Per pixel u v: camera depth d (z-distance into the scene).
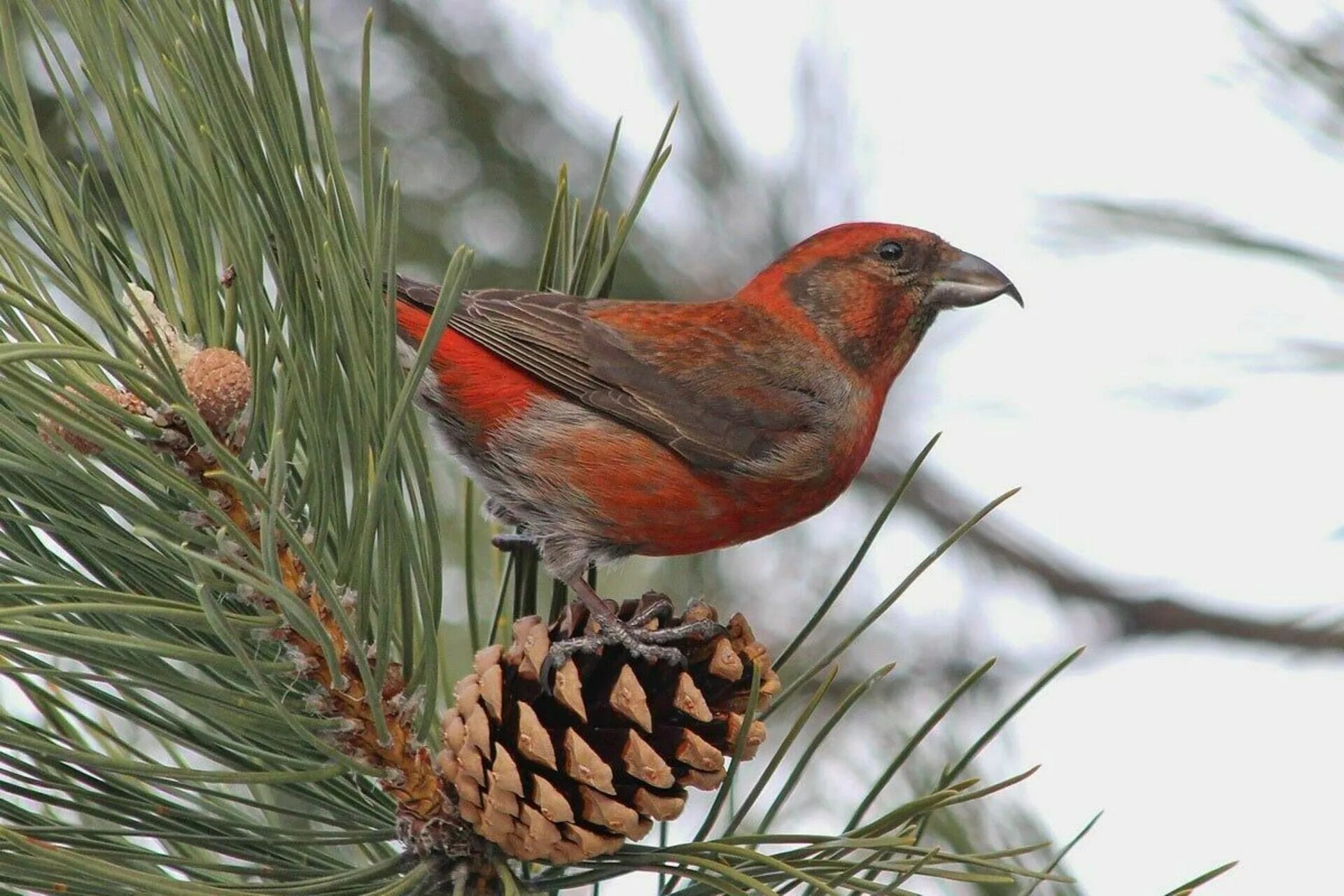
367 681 2.89
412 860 2.91
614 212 3.06
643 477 3.01
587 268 2.95
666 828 2.92
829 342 3.04
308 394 2.89
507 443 3.00
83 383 2.84
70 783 2.90
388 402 2.89
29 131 2.88
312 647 2.90
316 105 2.85
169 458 2.89
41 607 2.40
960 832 2.98
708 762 2.91
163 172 2.89
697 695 2.91
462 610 3.04
